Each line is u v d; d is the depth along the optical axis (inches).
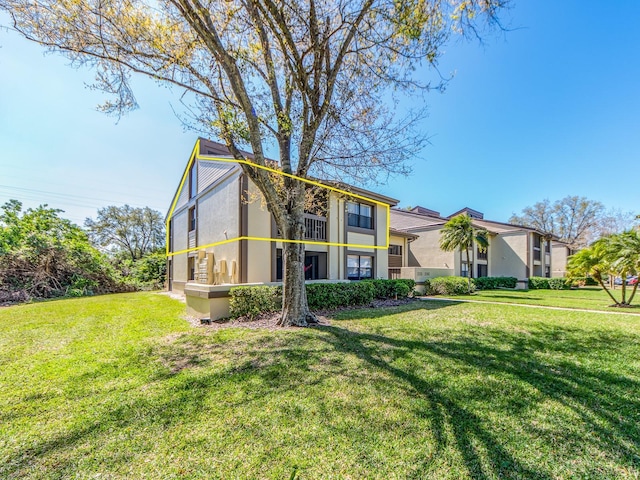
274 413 107.5
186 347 194.4
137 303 445.7
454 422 100.9
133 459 83.8
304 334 223.1
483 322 275.6
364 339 209.0
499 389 126.7
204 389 128.4
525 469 78.2
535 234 960.9
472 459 82.1
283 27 208.1
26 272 534.9
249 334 225.9
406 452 85.1
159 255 880.3
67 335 231.1
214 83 245.9
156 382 136.9
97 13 180.9
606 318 301.1
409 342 201.3
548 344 198.4
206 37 192.7
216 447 88.4
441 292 618.2
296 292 260.8
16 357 175.5
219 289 292.0
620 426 98.5
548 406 112.0
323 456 83.9
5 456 85.3
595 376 141.1
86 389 130.1
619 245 396.2
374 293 439.5
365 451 85.8
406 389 126.7
